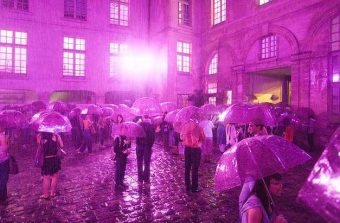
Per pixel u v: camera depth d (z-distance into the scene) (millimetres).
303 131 12977
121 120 9148
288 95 19891
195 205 5961
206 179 8023
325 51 12758
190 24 22344
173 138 12891
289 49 14672
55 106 14164
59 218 5262
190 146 6797
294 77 14250
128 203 6066
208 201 6207
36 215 5398
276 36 15492
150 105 10359
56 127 6324
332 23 12562
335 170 1089
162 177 8234
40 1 19781
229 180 2289
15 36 19062
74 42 21219
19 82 18984
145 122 7727
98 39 21922
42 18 19812
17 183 7621
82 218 5266
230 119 6812
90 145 12102
